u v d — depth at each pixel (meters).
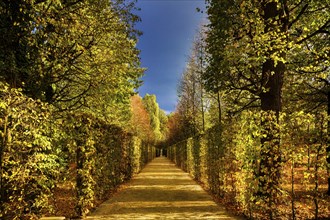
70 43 9.18
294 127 6.36
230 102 12.88
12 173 4.67
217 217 7.69
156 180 17.41
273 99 9.23
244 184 7.96
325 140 5.89
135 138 21.52
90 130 8.30
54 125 6.54
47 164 5.87
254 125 7.01
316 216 6.32
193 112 28.33
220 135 10.62
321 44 11.73
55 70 8.83
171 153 47.25
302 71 12.05
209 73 11.84
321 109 12.96
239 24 9.72
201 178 15.83
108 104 12.63
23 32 7.65
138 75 12.85
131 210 8.66
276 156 6.55
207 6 10.89
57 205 8.61
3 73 6.84
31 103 4.73
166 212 8.35
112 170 12.62
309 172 6.20
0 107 4.43
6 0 7.34
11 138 4.67
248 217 7.55
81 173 7.79
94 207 9.03
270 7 9.19
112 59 9.84
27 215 5.33
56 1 7.32
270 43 8.55
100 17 9.14
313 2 9.64
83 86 10.53
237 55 9.20
